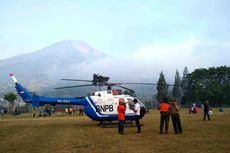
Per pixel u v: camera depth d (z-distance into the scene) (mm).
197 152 14047
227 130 22906
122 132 22422
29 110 127562
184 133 21609
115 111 29984
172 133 22000
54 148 16344
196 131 22641
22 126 32500
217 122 31156
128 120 29484
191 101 128500
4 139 20797
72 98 31922
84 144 17484
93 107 30125
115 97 30141
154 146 16156
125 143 17531
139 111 23078
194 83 126750
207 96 120500
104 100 30125
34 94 34125
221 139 17922
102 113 29953
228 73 122625
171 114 21656
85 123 35312
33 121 43000
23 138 21125
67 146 16891
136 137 20219
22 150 15930
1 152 15438
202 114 54625
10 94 143500
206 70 124375
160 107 22141
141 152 14539
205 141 17281
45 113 68750
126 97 30062
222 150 14352
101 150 15328
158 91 157125
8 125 34406
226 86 119500
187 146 15758
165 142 17438
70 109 73250
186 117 42844
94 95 30469
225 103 122375
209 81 123000
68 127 29688
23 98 33938
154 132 23016
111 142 18094
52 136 21922
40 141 19281
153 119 39594
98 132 24062
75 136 21594
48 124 35062
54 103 32750
